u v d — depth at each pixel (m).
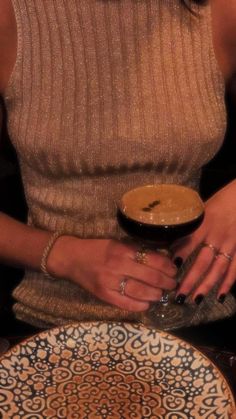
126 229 0.97
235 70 1.26
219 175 1.61
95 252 1.09
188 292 1.09
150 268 1.03
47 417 0.88
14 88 1.19
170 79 1.20
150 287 1.04
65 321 1.25
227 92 1.36
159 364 0.95
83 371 0.94
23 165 1.27
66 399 0.91
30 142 1.19
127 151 1.19
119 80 1.18
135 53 1.18
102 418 0.89
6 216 1.21
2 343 0.99
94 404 0.90
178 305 1.13
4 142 1.54
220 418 0.87
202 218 0.97
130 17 1.17
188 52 1.20
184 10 1.19
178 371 0.94
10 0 1.15
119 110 1.19
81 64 1.17
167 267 1.04
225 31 1.21
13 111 1.21
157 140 1.19
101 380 0.93
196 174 1.29
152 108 1.19
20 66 1.18
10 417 0.88
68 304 1.25
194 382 0.92
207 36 1.21
